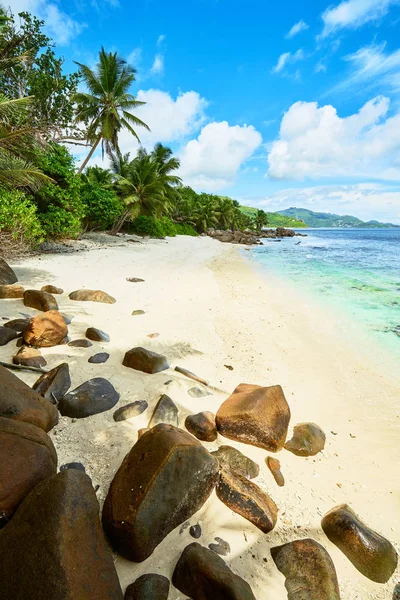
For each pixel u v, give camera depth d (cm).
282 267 1980
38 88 2066
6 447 201
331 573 202
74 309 657
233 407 335
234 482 252
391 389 509
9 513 183
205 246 3130
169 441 229
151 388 379
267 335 685
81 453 268
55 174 1536
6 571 154
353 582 210
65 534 161
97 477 247
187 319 693
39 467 205
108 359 446
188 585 184
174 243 2875
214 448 302
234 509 238
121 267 1255
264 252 3291
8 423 219
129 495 202
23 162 942
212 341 592
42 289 761
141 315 680
